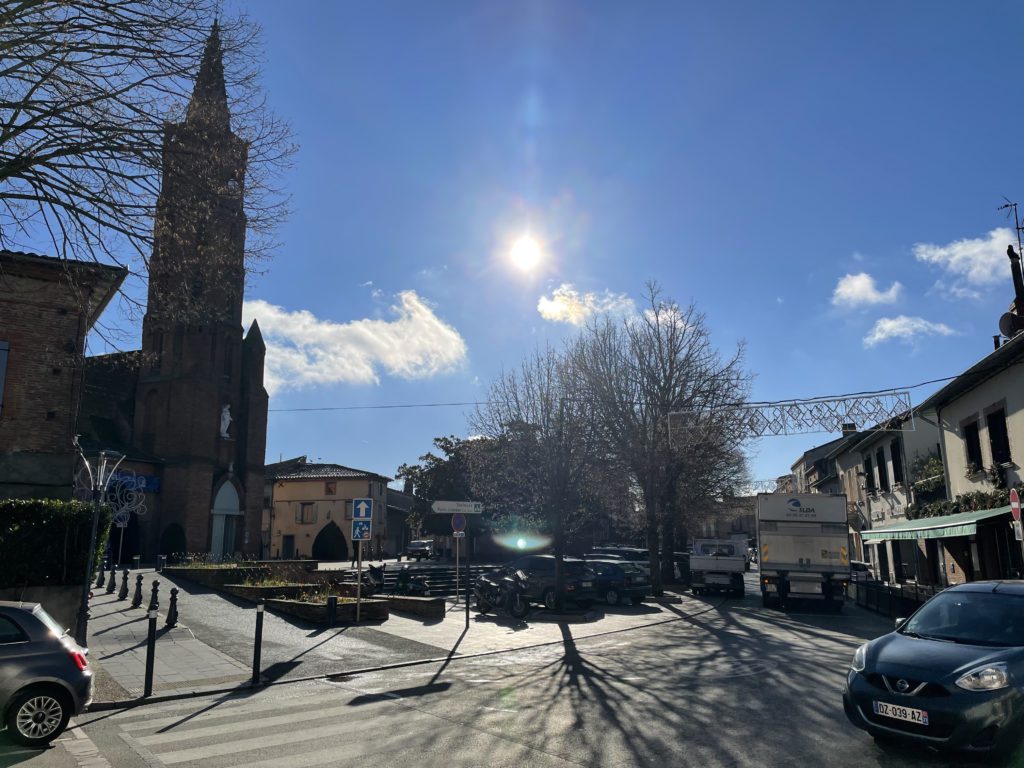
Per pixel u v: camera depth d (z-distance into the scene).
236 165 11.14
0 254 16.05
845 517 23.05
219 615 17.47
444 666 12.43
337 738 7.58
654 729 7.73
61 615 13.95
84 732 8.05
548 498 22.45
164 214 10.65
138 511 36.06
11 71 9.65
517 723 8.14
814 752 6.79
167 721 8.53
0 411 16.16
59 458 16.53
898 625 7.96
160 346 42.06
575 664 12.42
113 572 21.28
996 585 7.78
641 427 29.34
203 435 41.00
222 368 43.28
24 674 7.39
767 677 10.76
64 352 16.88
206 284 11.46
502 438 25.59
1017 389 18.34
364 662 12.45
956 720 6.11
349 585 21.91
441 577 30.94
